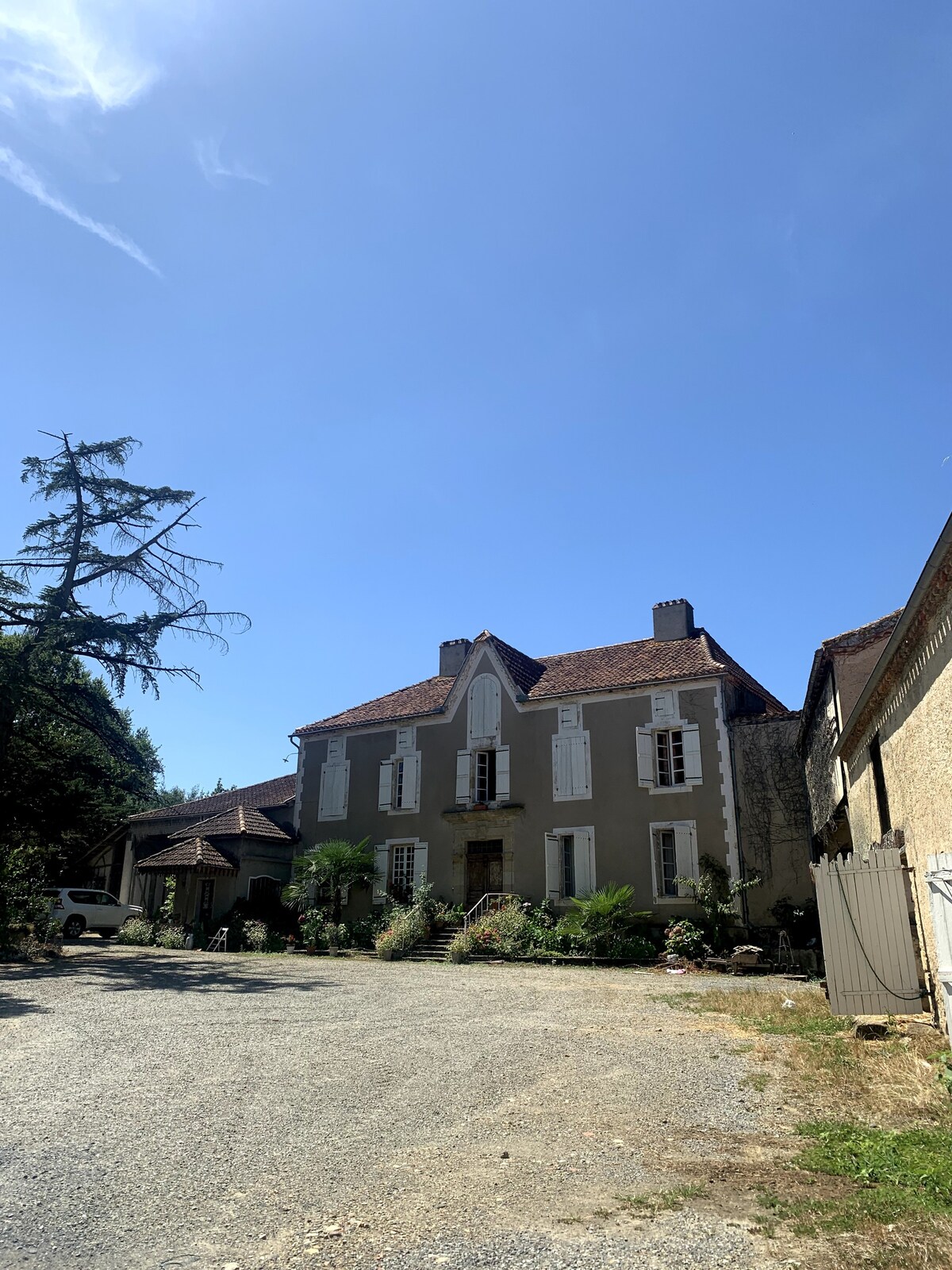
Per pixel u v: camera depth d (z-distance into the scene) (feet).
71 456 67.26
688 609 80.79
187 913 79.77
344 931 72.49
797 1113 20.15
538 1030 31.55
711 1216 13.92
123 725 75.15
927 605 26.58
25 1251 12.65
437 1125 19.31
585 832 71.77
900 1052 25.73
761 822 66.44
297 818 87.45
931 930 29.58
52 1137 18.04
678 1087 22.77
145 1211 14.19
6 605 64.59
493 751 79.00
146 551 68.18
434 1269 12.16
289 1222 13.80
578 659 84.53
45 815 89.30
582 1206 14.49
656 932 65.46
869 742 38.86
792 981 49.78
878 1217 13.44
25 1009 34.47
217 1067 24.77
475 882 76.79
